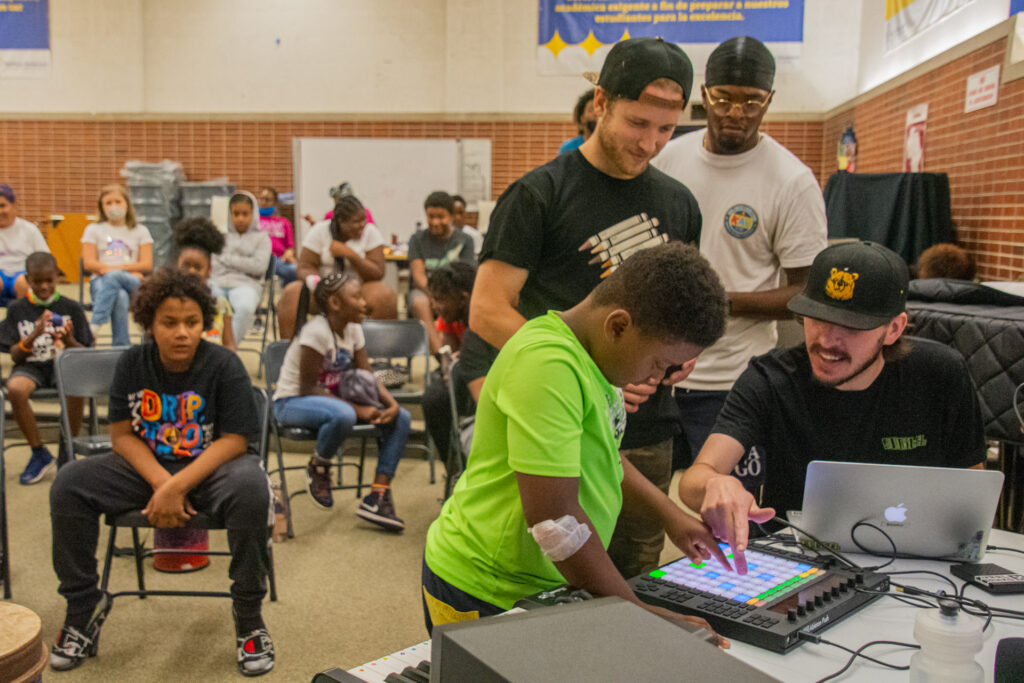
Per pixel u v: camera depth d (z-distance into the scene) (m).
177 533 3.27
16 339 4.35
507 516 1.35
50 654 2.59
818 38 9.10
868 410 1.83
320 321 3.78
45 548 3.51
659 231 1.97
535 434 1.23
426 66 9.96
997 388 2.64
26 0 10.14
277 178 10.31
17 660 1.52
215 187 9.90
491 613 1.40
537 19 9.62
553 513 1.23
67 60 10.23
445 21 9.86
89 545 2.58
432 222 5.89
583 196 1.91
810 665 1.22
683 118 7.89
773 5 9.10
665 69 1.74
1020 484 2.63
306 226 10.12
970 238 5.36
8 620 1.61
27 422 4.21
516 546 1.36
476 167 9.95
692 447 2.54
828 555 1.56
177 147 10.34
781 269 2.78
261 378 5.79
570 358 1.26
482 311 1.88
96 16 10.15
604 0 9.45
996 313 2.76
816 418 1.85
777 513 1.90
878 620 1.37
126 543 3.58
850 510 1.62
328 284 3.72
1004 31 4.92
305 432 3.75
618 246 1.92
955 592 1.48
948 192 5.39
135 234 6.19
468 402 3.55
